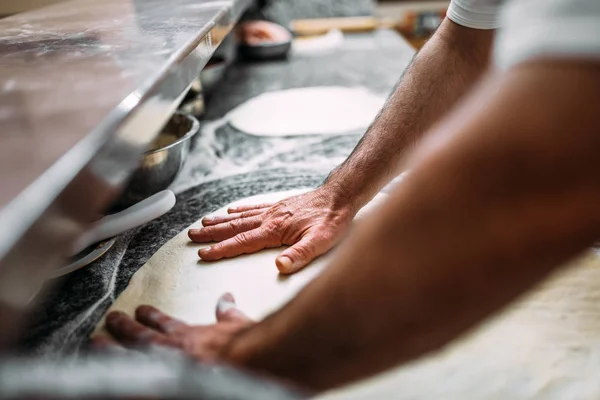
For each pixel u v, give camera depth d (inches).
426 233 12.8
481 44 29.7
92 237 28.5
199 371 11.8
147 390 10.8
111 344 21.3
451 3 31.0
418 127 31.5
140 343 20.0
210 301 26.2
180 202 37.0
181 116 40.8
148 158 31.3
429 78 31.5
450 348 23.3
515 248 12.2
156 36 29.5
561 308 25.5
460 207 12.3
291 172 40.9
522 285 12.8
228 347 17.3
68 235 13.4
